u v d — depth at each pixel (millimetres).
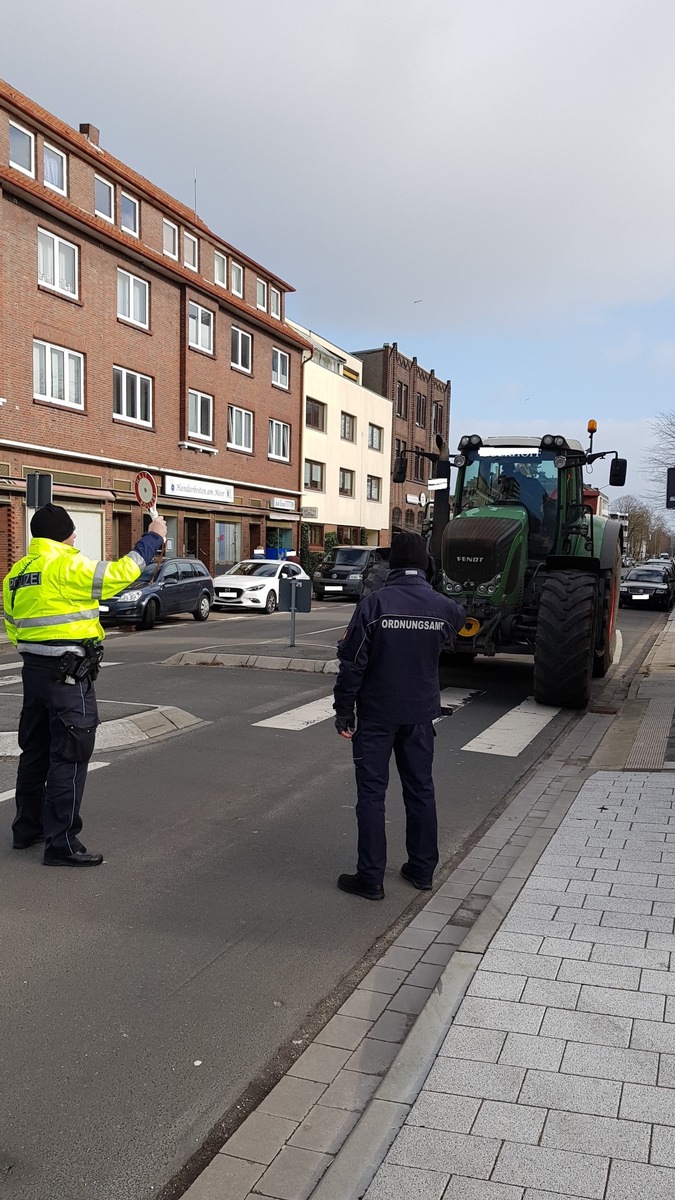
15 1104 2855
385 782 4621
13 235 20203
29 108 20609
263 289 33188
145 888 4621
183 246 27719
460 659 13078
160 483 26391
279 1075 3061
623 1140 2531
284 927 4215
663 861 4734
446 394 57312
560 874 4566
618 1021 3162
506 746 8180
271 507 33719
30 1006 3445
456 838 5629
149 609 18609
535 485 10945
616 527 12445
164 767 7039
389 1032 3338
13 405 20359
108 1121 2787
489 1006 3268
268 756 7434
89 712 4828
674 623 22688
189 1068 3078
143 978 3688
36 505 15414
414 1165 2451
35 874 4777
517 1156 2475
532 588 10492
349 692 4531
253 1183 2516
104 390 23734
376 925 4277
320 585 29734
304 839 5426
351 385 42281
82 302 22719
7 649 14906
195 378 28219
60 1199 2455
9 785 6352
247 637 16750
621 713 9688
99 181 24000
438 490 11031
